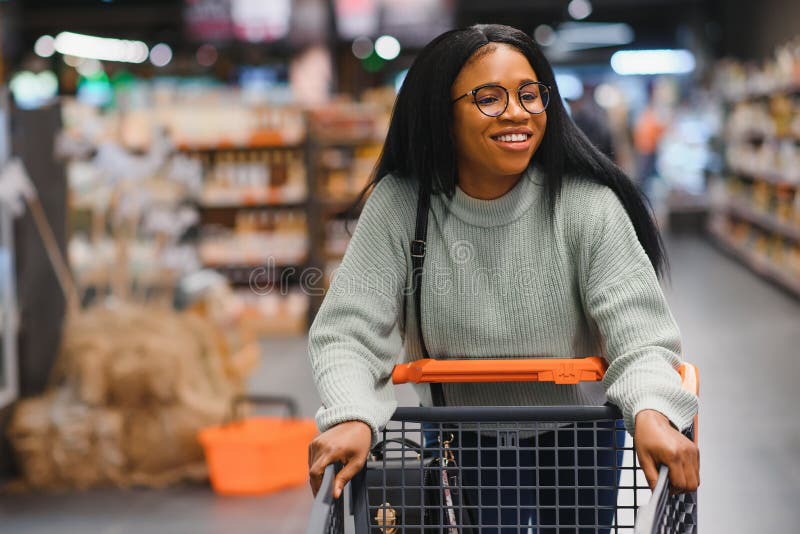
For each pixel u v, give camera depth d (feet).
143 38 62.03
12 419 14.12
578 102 38.73
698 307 28.02
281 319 25.89
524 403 5.59
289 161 25.80
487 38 5.18
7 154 14.97
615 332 5.00
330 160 27.76
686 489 4.43
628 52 72.33
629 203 5.40
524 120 5.07
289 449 13.53
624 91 68.69
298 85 50.03
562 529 5.82
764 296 29.76
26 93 39.68
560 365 5.09
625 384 4.73
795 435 15.29
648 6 66.74
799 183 30.14
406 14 49.52
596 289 5.18
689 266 37.27
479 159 5.15
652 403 4.56
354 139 27.73
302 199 25.68
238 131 25.09
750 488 13.01
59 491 13.55
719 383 18.89
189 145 25.05
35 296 15.16
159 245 17.46
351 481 4.95
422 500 4.98
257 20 46.37
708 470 13.80
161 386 13.73
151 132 19.79
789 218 31.24
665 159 55.36
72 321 14.49
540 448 4.95
